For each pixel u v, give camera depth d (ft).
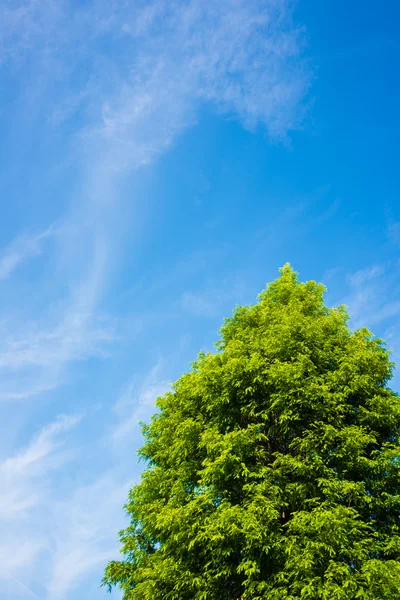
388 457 45.01
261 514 39.93
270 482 43.04
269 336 53.11
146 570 44.93
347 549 38.40
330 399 47.29
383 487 45.21
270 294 65.05
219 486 45.34
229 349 54.29
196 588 42.60
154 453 60.18
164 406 61.67
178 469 51.96
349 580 35.96
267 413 49.98
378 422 49.14
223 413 51.01
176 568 42.93
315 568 37.99
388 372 53.98
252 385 49.75
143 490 54.80
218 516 42.16
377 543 41.32
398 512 45.37
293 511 43.70
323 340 53.52
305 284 64.44
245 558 40.32
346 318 60.08
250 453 45.98
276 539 39.32
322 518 38.19
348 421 49.52
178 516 43.52
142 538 55.36
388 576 36.22
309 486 43.39
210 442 46.29
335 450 44.78
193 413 55.01
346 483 41.81
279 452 48.01
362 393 50.44
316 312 59.31
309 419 48.11
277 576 37.99
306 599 36.37
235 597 42.78
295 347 50.96
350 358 51.26
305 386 47.29
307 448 45.01
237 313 63.41
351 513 39.83
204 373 53.11
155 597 43.06
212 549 41.75
